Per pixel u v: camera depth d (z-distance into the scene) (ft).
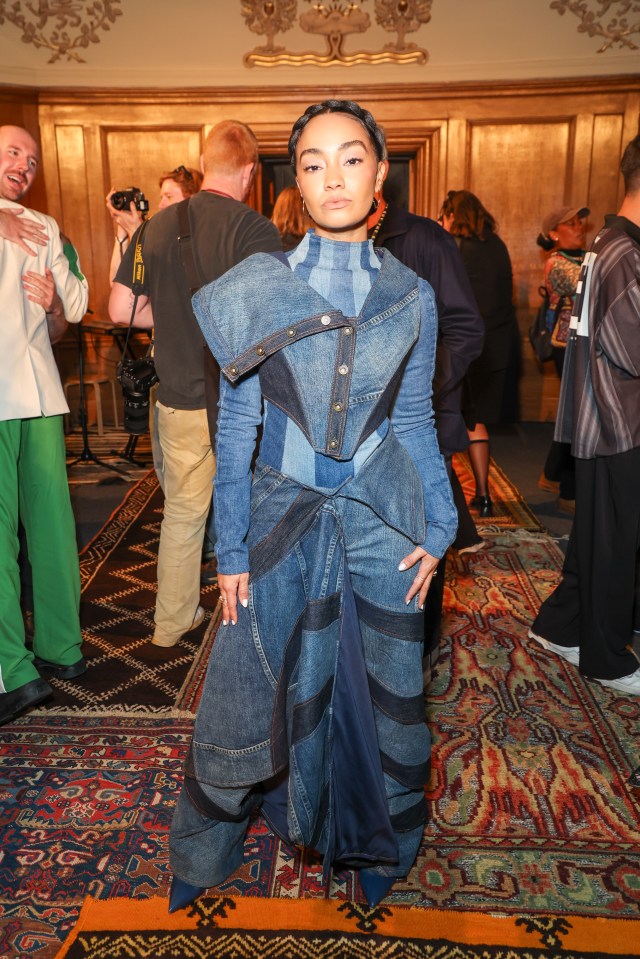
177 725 8.80
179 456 9.73
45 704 9.23
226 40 21.63
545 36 21.43
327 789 5.72
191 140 22.71
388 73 21.97
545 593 12.23
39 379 8.63
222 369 4.97
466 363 8.32
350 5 21.26
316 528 5.27
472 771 8.00
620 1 20.88
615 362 8.57
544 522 15.65
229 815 5.90
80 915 6.18
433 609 8.30
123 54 21.80
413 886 6.54
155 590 12.50
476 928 6.12
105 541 14.62
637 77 21.58
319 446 4.97
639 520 8.91
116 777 7.89
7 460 8.29
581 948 5.96
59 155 22.72
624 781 7.86
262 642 5.37
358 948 5.93
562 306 18.45
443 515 5.51
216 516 5.30
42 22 21.30
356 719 5.57
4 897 6.40
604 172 22.47
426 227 8.12
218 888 6.49
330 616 5.39
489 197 22.95
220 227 9.05
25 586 11.12
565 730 8.70
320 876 6.63
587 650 9.34
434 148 22.63
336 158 4.77
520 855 6.88
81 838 7.05
